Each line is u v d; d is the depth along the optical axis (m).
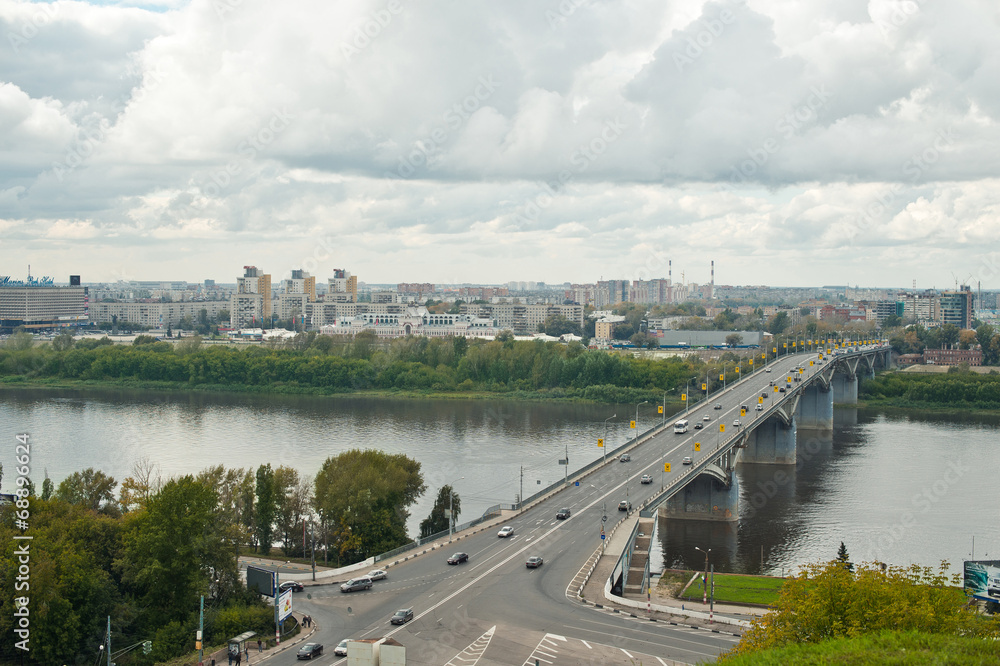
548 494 186.38
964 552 172.88
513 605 123.44
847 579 92.44
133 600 123.81
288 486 172.38
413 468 173.62
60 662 111.31
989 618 102.31
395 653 71.62
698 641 111.94
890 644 81.00
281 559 159.88
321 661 104.75
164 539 121.88
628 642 110.19
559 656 104.75
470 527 165.38
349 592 131.38
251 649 110.25
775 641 90.06
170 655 111.31
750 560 174.12
